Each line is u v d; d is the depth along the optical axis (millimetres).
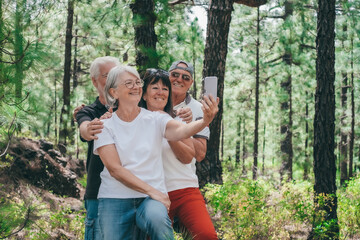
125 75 2539
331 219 6410
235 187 7145
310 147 17578
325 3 6672
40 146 9094
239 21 19094
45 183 7918
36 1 2963
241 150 28359
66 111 13391
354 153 22828
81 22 11922
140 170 2475
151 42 6551
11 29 2703
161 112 2918
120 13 9055
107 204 2498
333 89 6746
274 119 19484
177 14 13461
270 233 6242
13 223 2959
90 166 2857
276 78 18094
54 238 4855
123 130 2533
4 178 6449
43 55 2799
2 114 2797
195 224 2949
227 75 20422
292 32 16938
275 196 7957
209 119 2396
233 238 5992
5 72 2639
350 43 17422
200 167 8398
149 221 2326
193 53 14633
